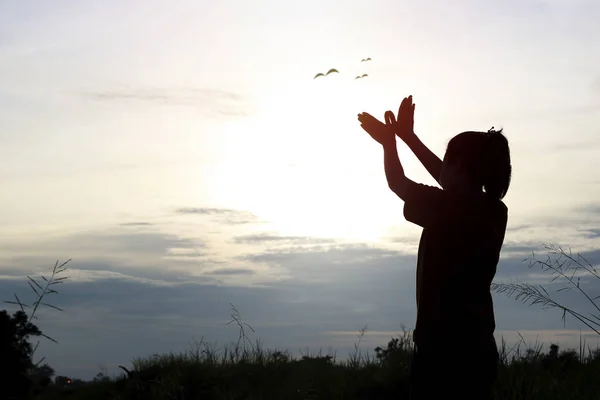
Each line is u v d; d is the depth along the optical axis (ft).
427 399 10.50
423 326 10.67
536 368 18.24
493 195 11.11
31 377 13.57
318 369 20.30
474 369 10.41
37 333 12.07
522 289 14.85
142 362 20.88
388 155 11.37
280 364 20.34
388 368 19.13
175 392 17.13
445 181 11.22
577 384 16.20
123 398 16.31
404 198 11.07
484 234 10.71
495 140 11.07
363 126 11.68
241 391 18.78
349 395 18.44
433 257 10.75
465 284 10.57
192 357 21.25
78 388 16.67
